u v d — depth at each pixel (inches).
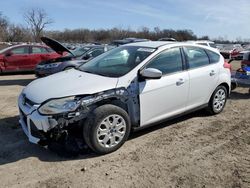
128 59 199.8
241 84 339.9
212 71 234.4
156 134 205.6
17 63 540.7
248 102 303.1
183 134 206.7
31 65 550.6
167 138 199.0
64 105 161.0
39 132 163.0
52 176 151.6
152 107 193.6
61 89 170.2
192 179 149.2
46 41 337.1
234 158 171.9
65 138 166.7
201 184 144.9
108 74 186.7
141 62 190.5
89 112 167.0
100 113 166.7
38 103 165.6
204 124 227.6
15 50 541.6
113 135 175.3
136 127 189.6
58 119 159.9
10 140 194.7
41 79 200.1
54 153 175.8
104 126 170.9
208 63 235.5
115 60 205.0
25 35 2507.4
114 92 174.4
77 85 173.3
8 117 243.0
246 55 355.9
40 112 161.9
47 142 168.1
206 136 204.1
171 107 206.2
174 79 203.8
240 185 144.3
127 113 182.4
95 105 169.8
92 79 180.4
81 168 158.7
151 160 168.1
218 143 192.7
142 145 187.5
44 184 144.7
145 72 181.9
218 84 242.4
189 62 219.1
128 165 162.4
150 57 194.5
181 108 214.4
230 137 203.2
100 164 163.0
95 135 167.0
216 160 169.2
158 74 181.0
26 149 181.3
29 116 165.8
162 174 153.6
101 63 208.5
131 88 181.5
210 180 148.4
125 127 179.5
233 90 366.9
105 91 171.5
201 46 234.8
